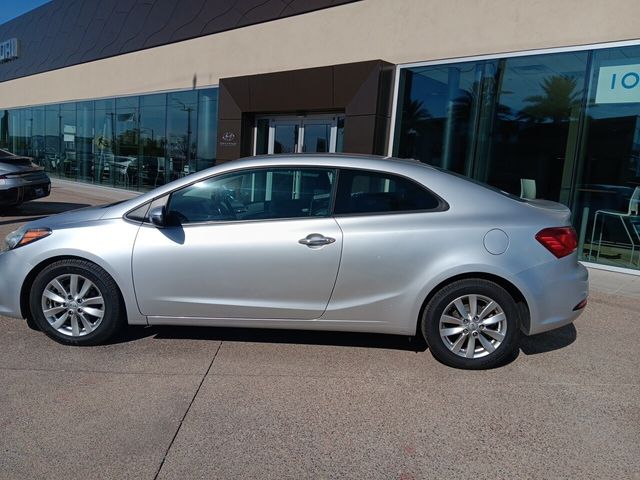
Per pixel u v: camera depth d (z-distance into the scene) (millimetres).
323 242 3766
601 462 2748
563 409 3303
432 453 2801
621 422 3162
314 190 3928
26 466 2584
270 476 2570
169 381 3539
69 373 3613
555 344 4445
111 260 3881
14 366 3701
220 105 12320
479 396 3451
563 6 7652
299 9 10875
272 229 3834
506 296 3736
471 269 3689
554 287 3734
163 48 14562
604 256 7676
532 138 8164
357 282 3789
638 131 7207
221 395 3369
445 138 9078
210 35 12984
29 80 22250
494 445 2889
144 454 2713
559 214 3949
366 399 3373
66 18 19516
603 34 7344
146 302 3920
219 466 2635
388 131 9750
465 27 8633
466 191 3896
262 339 4355
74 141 19422
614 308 5598
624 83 7250
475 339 3820
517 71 8188
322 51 10539
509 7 8156
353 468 2656
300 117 11531
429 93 9188
